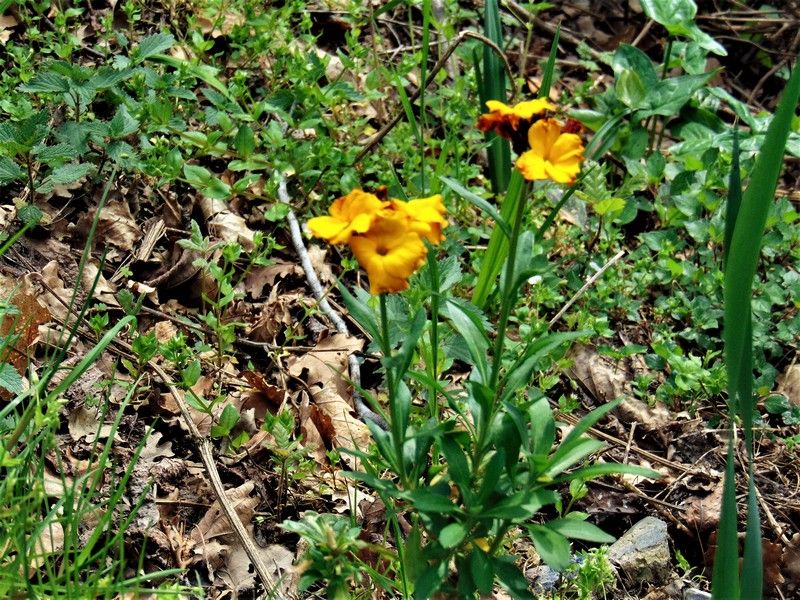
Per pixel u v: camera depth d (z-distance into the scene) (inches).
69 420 37.4
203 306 41.8
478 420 33.0
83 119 44.2
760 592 31.3
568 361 40.1
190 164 44.9
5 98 42.6
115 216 42.7
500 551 35.7
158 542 35.6
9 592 31.8
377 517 37.2
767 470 40.9
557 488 39.3
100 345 33.4
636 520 39.2
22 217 40.1
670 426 41.6
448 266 38.1
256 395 39.8
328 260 44.9
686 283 45.3
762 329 43.2
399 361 30.4
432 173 43.3
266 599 35.2
